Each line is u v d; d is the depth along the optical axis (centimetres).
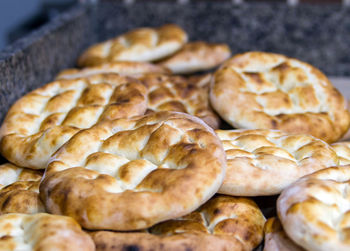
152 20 122
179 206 55
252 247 59
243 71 80
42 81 89
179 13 121
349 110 81
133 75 84
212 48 97
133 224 55
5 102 75
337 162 64
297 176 61
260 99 76
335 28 121
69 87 76
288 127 72
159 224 60
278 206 57
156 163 60
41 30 93
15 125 71
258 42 123
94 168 61
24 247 54
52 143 66
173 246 55
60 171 60
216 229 60
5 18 179
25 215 58
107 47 100
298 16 120
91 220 56
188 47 98
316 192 56
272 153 64
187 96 81
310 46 123
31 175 68
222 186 61
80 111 70
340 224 53
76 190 57
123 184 58
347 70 123
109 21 123
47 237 53
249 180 61
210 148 59
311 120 73
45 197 58
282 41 122
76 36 110
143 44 93
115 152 62
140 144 62
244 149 66
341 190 58
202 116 76
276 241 58
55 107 72
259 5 120
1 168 69
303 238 53
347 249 51
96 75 77
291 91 78
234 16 121
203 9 120
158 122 63
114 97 72
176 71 96
